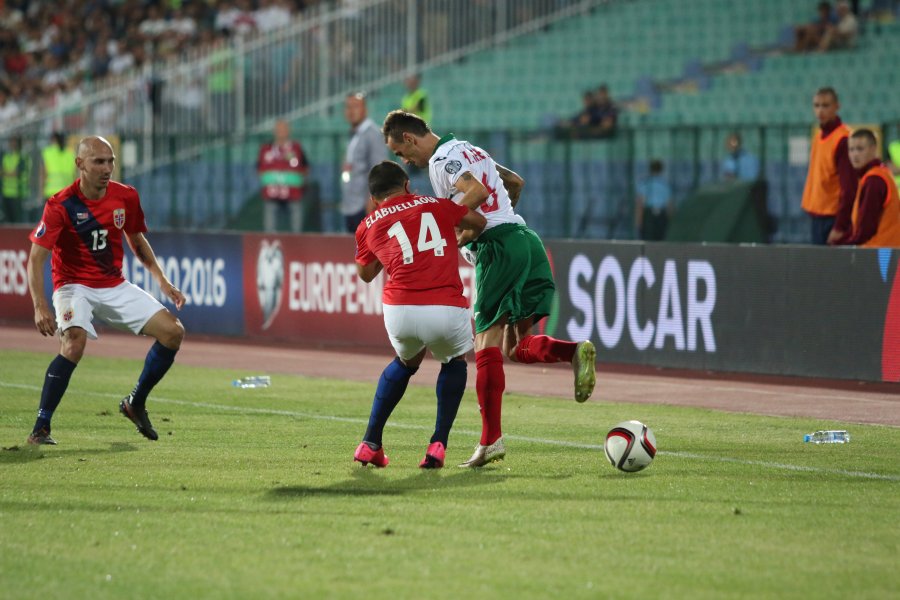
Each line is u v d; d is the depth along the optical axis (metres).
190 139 79.06
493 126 88.81
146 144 78.25
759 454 28.56
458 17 91.19
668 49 87.25
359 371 46.44
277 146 70.69
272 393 39.88
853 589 17.47
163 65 90.56
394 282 26.02
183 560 18.83
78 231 29.91
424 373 45.31
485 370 26.80
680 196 69.88
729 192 64.88
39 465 26.66
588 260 49.16
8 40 109.94
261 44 85.69
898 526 21.22
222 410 35.88
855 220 44.00
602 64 88.25
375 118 89.88
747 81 82.81
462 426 32.91
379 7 88.94
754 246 44.88
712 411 36.28
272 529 20.78
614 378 44.25
